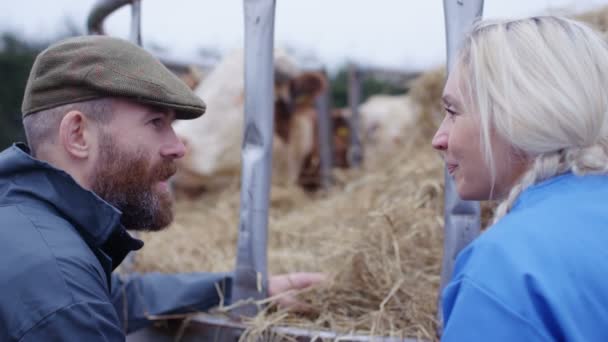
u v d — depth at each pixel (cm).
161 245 203
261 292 124
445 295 76
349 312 131
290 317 128
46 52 109
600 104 78
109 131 107
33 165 104
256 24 119
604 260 71
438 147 94
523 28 83
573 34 82
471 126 85
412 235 146
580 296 69
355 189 255
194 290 136
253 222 123
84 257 98
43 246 96
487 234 76
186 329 134
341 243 157
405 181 199
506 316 68
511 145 82
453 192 108
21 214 100
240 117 279
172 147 114
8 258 95
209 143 277
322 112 350
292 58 320
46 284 93
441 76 303
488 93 81
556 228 73
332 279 138
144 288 140
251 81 120
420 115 310
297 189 306
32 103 109
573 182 79
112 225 104
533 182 81
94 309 95
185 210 278
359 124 425
